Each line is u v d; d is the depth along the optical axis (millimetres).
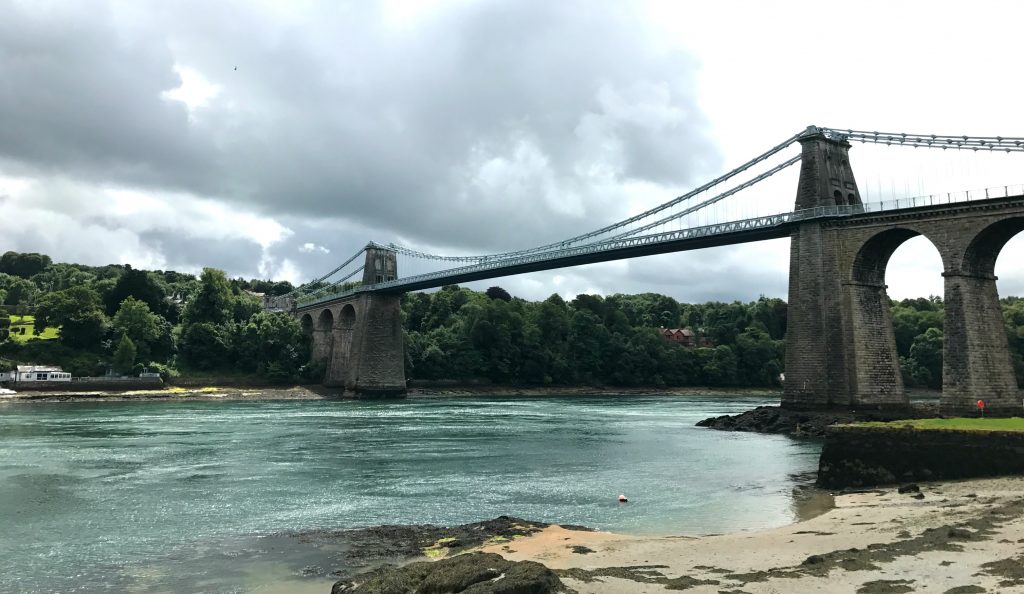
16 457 35594
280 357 111250
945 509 20031
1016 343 112625
